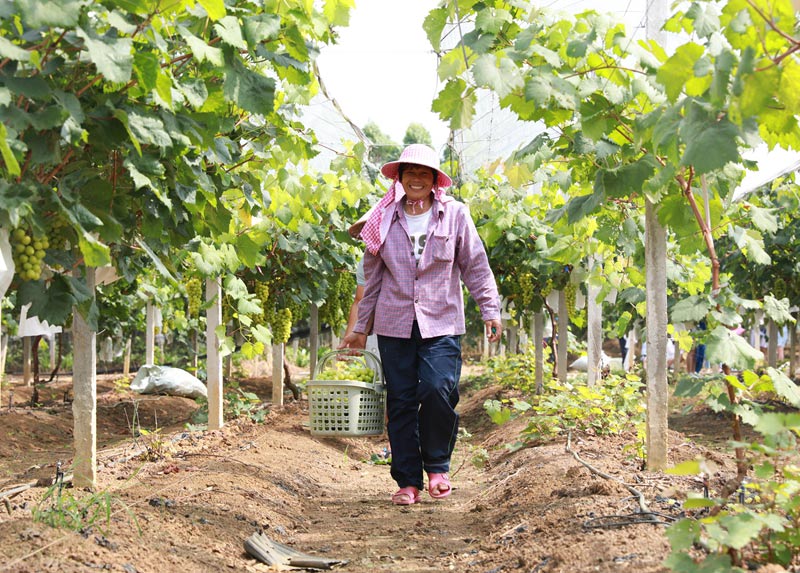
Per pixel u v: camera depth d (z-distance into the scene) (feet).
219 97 12.40
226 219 14.52
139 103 11.13
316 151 18.33
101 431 33.91
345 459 26.04
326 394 23.72
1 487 18.22
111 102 10.46
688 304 11.35
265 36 11.69
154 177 12.06
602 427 23.21
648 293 15.66
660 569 8.84
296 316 36.94
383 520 16.19
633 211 21.09
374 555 13.20
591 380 27.02
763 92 8.65
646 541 10.18
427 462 17.44
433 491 17.33
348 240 34.47
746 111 8.77
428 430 17.24
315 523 16.20
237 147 16.90
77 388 15.57
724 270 37.04
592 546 10.38
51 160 10.11
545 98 12.14
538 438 23.11
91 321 11.67
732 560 8.56
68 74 10.23
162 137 10.69
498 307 17.46
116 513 12.89
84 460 15.60
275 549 13.15
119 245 14.55
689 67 9.55
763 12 8.92
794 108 9.16
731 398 10.81
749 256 15.76
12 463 24.54
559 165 22.00
